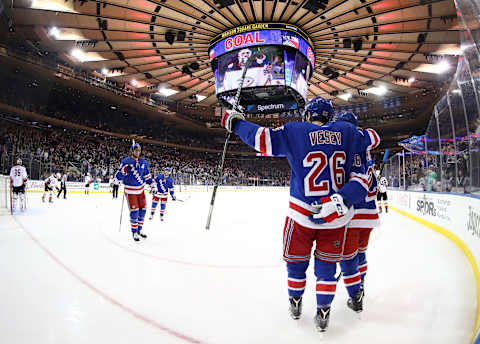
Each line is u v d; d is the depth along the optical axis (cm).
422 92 2405
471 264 386
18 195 912
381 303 254
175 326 208
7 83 2342
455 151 541
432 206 725
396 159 1274
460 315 229
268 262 379
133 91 2634
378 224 247
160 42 1630
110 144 3047
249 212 1022
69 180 1767
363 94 2452
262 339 191
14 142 1989
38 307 238
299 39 1411
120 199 1506
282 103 1552
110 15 1388
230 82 1470
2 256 380
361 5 1239
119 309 236
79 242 473
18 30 1661
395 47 1598
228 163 4147
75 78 2339
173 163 3347
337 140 201
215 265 362
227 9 1309
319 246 198
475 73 253
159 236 545
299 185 198
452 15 1289
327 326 203
